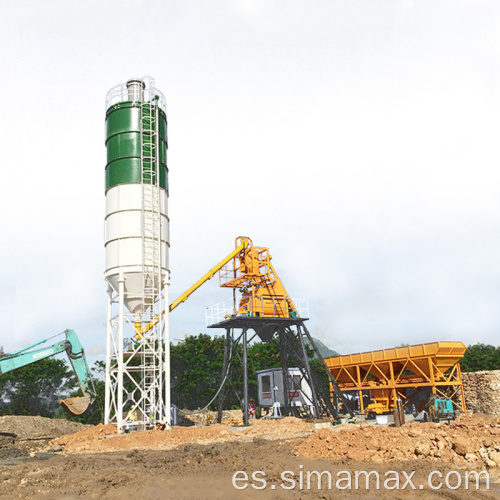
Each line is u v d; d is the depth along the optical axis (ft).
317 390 131.34
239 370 181.98
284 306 125.18
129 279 110.93
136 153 116.78
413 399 129.29
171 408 119.34
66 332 107.34
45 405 182.39
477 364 195.11
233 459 63.82
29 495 49.14
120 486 52.47
